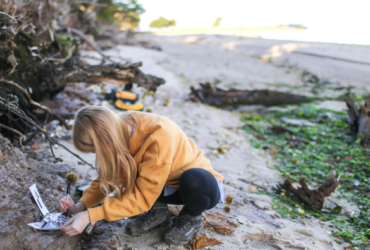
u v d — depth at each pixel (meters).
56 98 4.78
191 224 2.08
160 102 6.79
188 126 5.49
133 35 17.92
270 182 3.69
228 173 3.85
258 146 5.02
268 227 2.53
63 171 2.85
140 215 2.33
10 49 3.24
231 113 6.86
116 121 1.77
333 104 6.97
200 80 10.20
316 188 3.64
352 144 4.77
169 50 19.41
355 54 12.68
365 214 2.97
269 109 7.12
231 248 2.13
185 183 1.88
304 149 4.89
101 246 1.96
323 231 2.69
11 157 2.52
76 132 1.72
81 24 11.02
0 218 1.74
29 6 4.69
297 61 13.34
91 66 4.57
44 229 1.82
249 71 12.49
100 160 1.72
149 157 1.81
